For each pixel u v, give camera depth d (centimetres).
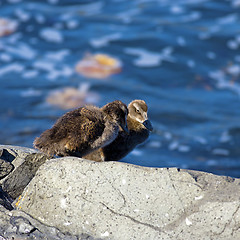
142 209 675
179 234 654
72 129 768
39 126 1706
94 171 702
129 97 1939
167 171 696
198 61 2181
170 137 1703
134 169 700
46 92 1944
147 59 2186
